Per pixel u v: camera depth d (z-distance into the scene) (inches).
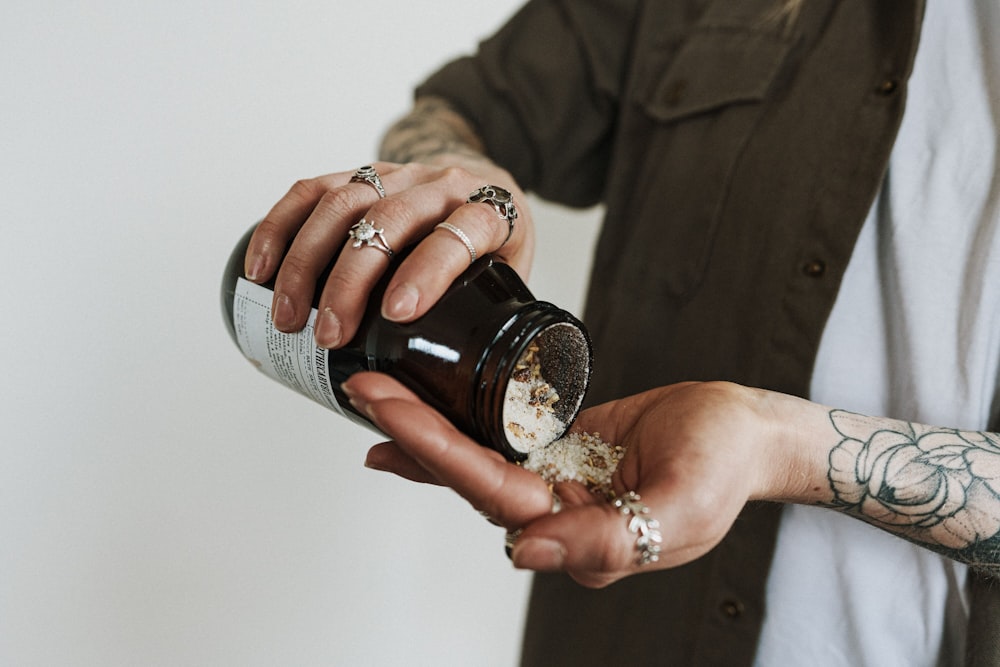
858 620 20.2
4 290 24.8
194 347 27.4
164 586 28.3
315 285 16.3
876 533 20.0
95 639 27.5
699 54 23.6
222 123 26.8
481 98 27.2
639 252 23.7
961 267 19.2
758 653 21.0
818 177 20.5
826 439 17.0
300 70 27.7
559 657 24.9
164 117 26.0
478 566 34.8
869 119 20.0
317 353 16.5
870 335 20.4
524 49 27.5
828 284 20.1
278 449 29.3
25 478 25.8
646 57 25.4
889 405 20.2
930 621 19.9
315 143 28.6
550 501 14.4
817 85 21.0
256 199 27.8
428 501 32.7
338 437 30.3
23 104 24.2
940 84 19.8
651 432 16.5
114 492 27.0
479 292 15.9
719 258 22.0
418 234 16.2
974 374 18.9
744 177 21.7
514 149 27.6
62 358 25.8
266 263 16.6
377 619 32.9
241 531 29.3
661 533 14.3
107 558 27.3
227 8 26.1
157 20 25.3
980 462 17.3
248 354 18.2
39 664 26.9
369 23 28.6
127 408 26.8
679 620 22.2
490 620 35.9
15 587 26.2
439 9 30.0
